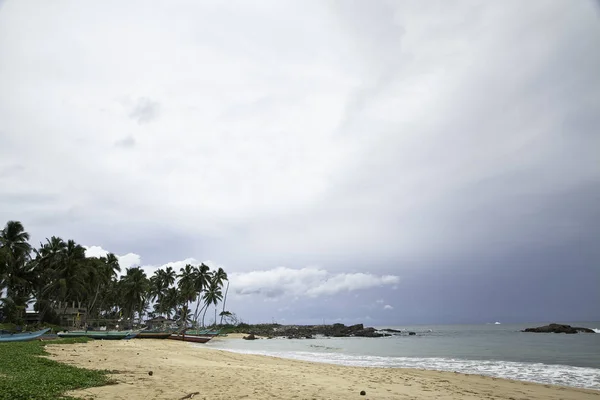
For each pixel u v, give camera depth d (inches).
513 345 2208.4
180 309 4542.3
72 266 2674.7
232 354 1439.5
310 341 3395.7
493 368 1092.5
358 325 5182.1
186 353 1354.6
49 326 2506.2
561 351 1722.4
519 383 765.9
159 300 4264.3
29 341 1459.2
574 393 660.1
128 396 474.0
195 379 657.6
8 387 452.1
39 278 2650.1
